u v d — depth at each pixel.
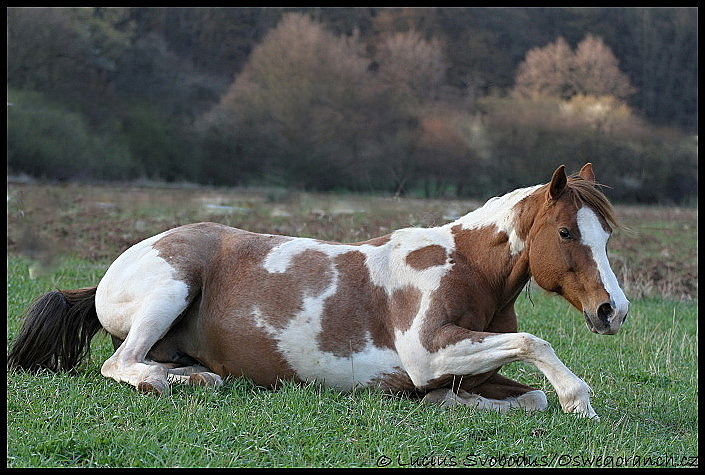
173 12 54.31
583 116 39.94
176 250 6.84
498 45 49.03
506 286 6.59
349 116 45.00
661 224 27.52
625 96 41.75
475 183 40.88
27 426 5.21
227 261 6.87
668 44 44.00
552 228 6.16
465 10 50.25
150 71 49.56
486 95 45.81
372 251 6.74
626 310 5.87
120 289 6.86
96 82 46.47
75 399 5.80
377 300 6.53
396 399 6.34
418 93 46.28
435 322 6.27
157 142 45.38
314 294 6.56
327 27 53.72
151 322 6.57
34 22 43.16
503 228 6.51
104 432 5.10
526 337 6.05
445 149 41.28
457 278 6.44
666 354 9.38
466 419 5.79
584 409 6.02
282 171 44.91
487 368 6.14
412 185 42.22
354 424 5.60
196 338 6.87
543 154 39.66
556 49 42.94
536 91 42.72
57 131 39.00
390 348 6.48
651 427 6.23
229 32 55.56
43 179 36.12
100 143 41.62
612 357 9.04
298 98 45.69
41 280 11.30
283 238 7.03
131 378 6.29
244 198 32.84
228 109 46.53
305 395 6.14
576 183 6.29
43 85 43.91
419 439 5.28
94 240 16.08
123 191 33.03
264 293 6.62
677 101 42.53
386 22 52.47
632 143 38.72
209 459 4.83
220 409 5.73
